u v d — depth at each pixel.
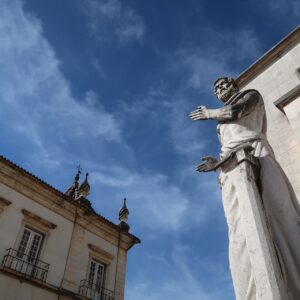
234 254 2.19
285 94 4.13
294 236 2.07
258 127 2.77
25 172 17.88
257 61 4.98
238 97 2.85
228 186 2.40
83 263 18.89
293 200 2.36
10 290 14.95
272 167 2.39
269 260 1.90
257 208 2.12
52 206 18.84
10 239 16.20
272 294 1.78
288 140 3.94
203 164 2.64
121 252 21.45
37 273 16.34
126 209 23.97
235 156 2.42
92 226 20.48
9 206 16.94
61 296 16.69
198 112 2.95
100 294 18.81
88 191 22.80
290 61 4.61
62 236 18.50
